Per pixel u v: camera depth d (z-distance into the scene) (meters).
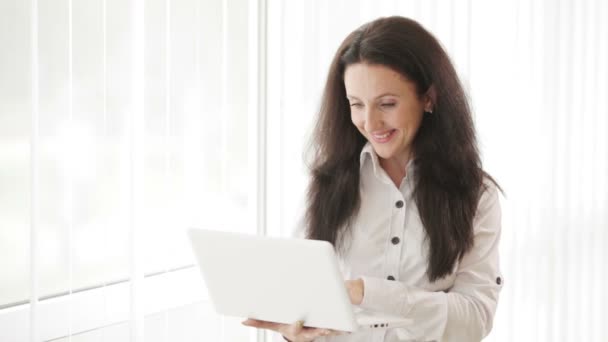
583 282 2.85
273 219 2.54
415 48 1.45
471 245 1.52
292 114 2.55
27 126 1.76
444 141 1.53
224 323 2.33
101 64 1.86
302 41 2.54
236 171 2.37
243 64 2.36
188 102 2.12
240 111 2.37
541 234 2.79
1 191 1.74
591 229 2.82
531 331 2.82
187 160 2.14
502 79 2.69
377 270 1.60
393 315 1.43
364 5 2.59
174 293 2.14
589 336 2.85
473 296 1.51
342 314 1.25
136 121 1.94
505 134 2.71
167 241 2.10
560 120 2.76
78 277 1.88
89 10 1.83
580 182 2.80
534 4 2.70
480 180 1.55
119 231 1.95
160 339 2.13
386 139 1.49
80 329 1.89
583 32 2.75
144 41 1.97
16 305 1.79
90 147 1.86
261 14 2.42
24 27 1.73
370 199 1.62
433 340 1.47
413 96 1.47
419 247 1.56
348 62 1.48
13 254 1.77
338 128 1.64
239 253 1.30
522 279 2.79
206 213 2.23
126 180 1.95
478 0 2.65
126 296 1.99
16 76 1.73
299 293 1.28
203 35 2.17
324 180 1.65
